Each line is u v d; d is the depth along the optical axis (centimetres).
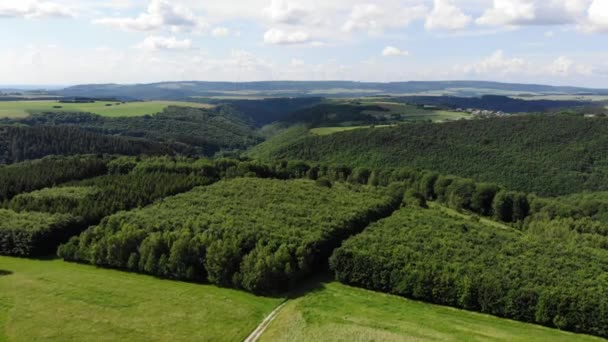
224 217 7506
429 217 8506
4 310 5434
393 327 4928
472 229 7788
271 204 8388
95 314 5350
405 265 6153
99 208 8388
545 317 5222
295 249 6450
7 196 9412
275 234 6781
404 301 5878
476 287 5622
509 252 6694
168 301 5722
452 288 5725
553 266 6166
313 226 7288
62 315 5319
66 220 7875
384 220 8181
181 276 6444
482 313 5569
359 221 8056
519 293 5375
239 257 6328
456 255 6425
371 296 6009
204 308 5556
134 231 6875
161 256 6506
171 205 8288
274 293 6056
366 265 6256
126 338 4841
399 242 6900
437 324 5088
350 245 6731
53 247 7669
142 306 5572
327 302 5709
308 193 9450
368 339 4609
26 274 6581
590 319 5038
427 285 5850
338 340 4616
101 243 6888
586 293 5244
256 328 5138
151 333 4950
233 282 6150
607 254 6875
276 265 6084
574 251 6862
